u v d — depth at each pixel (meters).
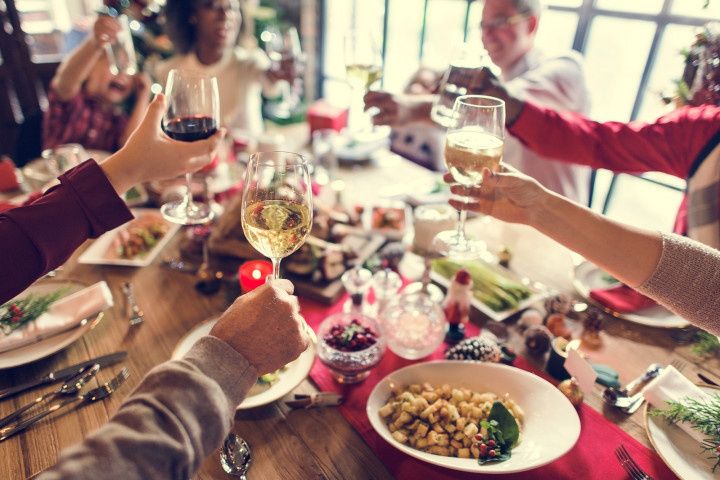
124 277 1.33
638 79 2.42
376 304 1.29
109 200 0.87
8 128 3.25
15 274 0.80
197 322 1.16
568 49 2.61
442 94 1.35
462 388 0.95
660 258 0.89
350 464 0.84
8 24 3.05
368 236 1.54
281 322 0.69
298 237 0.79
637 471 0.83
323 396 0.96
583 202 2.28
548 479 0.82
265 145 2.00
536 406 0.90
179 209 1.29
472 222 1.66
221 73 2.72
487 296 1.28
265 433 0.90
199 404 0.58
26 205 0.84
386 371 1.06
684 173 1.30
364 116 2.00
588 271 1.41
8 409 0.91
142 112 2.20
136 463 0.52
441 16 3.30
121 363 1.03
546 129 1.38
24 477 0.79
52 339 1.07
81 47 2.03
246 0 3.31
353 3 3.80
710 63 1.21
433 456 0.80
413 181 1.99
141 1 1.81
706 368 1.06
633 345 1.13
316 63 4.23
